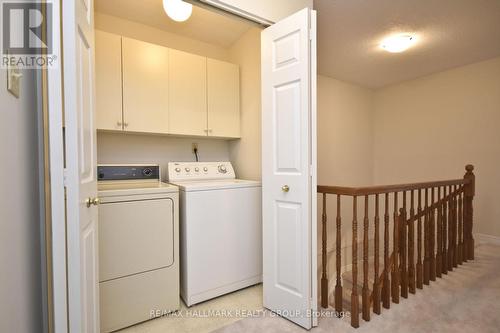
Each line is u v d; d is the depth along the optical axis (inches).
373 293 72.5
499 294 81.8
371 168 171.3
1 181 27.0
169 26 96.3
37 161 36.2
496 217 123.1
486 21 88.4
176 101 90.0
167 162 100.3
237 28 98.3
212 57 109.6
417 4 79.1
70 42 32.7
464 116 131.6
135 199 67.4
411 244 83.3
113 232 64.2
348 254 146.3
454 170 135.5
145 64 84.2
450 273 98.3
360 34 98.3
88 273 41.9
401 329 64.5
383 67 132.6
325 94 146.0
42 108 36.5
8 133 28.5
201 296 76.7
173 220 73.5
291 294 67.0
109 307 63.5
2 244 27.0
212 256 78.8
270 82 70.0
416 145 151.0
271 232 71.6
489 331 63.7
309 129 62.3
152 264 69.8
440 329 64.5
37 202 36.0
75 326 33.6
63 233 32.8
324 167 145.7
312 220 63.2
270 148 70.8
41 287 36.7
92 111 47.7
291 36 64.4
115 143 90.2
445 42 104.6
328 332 63.2
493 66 122.0
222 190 80.8
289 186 66.2
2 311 27.0
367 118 168.4
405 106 155.8
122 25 91.0
